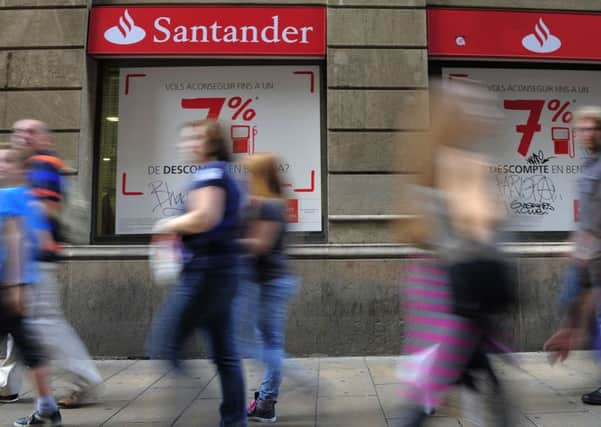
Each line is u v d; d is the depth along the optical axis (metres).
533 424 3.82
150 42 6.49
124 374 5.44
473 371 2.38
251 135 6.64
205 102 6.67
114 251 6.19
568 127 6.82
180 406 3.42
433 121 2.47
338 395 4.59
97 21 6.52
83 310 6.14
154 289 6.16
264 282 3.86
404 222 2.52
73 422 3.96
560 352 4.52
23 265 3.60
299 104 6.68
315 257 6.20
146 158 6.62
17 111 6.34
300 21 6.55
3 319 3.57
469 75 6.80
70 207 4.07
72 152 6.30
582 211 4.29
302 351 6.12
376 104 6.43
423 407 2.36
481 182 2.37
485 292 2.26
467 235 2.29
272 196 3.87
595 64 6.87
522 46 6.68
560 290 6.26
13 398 4.43
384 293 6.18
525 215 6.68
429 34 6.62
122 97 6.67
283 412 4.13
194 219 2.89
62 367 4.14
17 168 3.71
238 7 6.54
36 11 6.46
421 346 2.40
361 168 6.36
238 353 3.13
